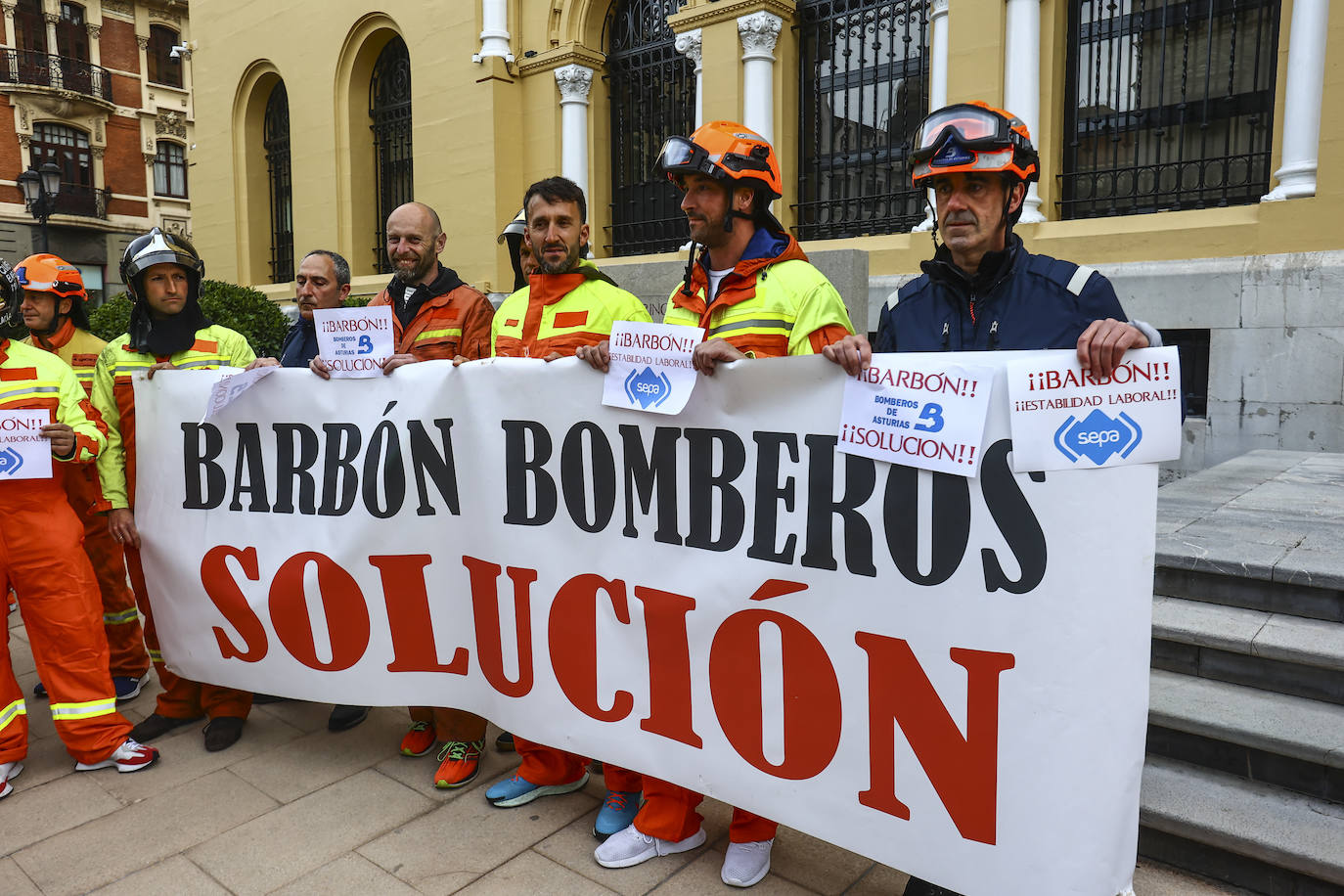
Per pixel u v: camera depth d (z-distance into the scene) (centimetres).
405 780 308
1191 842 238
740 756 231
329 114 1228
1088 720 184
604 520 253
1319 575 297
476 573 283
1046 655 187
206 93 1420
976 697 195
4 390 300
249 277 1414
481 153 1060
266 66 1341
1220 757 258
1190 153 684
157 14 2873
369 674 304
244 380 304
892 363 200
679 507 238
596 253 1053
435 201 1117
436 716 308
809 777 221
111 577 385
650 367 236
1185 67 669
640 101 1029
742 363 223
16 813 288
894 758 207
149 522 336
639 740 251
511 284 1070
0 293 302
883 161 842
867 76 844
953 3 725
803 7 873
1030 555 186
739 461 227
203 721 359
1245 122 661
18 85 2555
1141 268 647
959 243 212
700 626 236
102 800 295
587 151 1042
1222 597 319
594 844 265
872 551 206
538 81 1052
